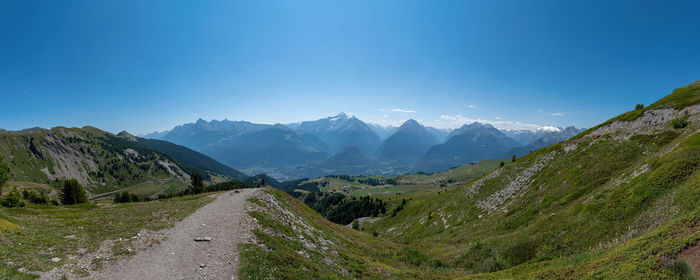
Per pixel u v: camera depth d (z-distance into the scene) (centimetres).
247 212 4244
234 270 2356
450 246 6122
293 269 2616
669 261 1847
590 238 3550
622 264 2122
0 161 5594
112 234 3058
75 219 3619
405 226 12481
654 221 2948
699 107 5819
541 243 4094
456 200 10319
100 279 2003
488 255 4678
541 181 7162
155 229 3381
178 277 2161
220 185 19800
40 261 2073
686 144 4153
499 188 8769
